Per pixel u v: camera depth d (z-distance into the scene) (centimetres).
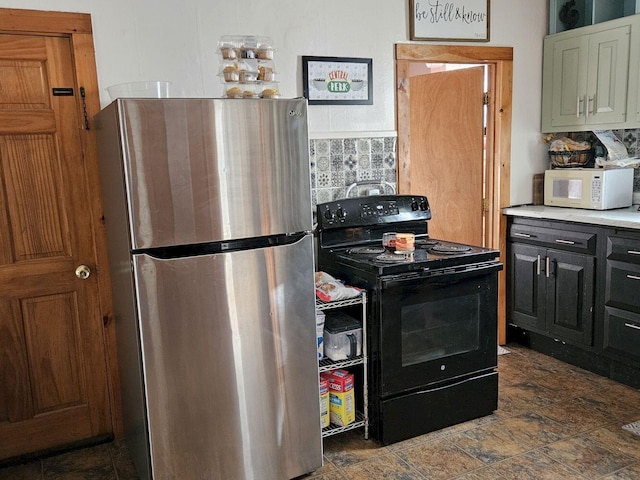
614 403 292
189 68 269
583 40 344
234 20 276
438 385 267
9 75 240
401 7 318
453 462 243
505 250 376
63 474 247
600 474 230
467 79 371
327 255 289
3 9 232
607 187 335
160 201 197
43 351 261
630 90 320
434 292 259
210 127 201
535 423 274
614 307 306
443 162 392
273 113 212
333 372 264
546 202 375
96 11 248
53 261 257
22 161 247
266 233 216
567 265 331
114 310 260
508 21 356
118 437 277
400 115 325
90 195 257
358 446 260
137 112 190
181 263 201
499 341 381
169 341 204
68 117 252
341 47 304
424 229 321
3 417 257
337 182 312
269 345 221
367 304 256
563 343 348
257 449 225
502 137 365
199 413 212
